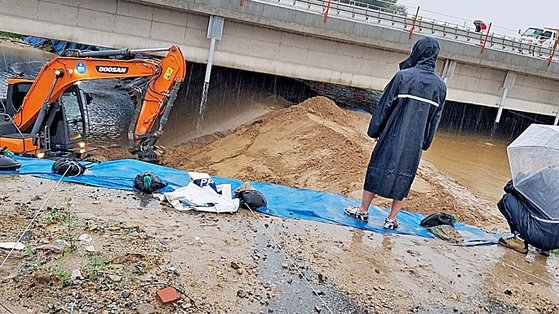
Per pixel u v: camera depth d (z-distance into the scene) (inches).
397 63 728.3
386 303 145.3
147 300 123.1
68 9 586.2
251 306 130.5
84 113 371.2
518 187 211.2
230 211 196.1
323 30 654.5
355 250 181.2
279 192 240.1
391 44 690.2
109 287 125.8
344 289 149.1
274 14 627.8
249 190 212.8
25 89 357.7
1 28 570.9
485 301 157.9
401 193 201.0
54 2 579.5
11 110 358.0
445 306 150.3
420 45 192.7
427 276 169.0
